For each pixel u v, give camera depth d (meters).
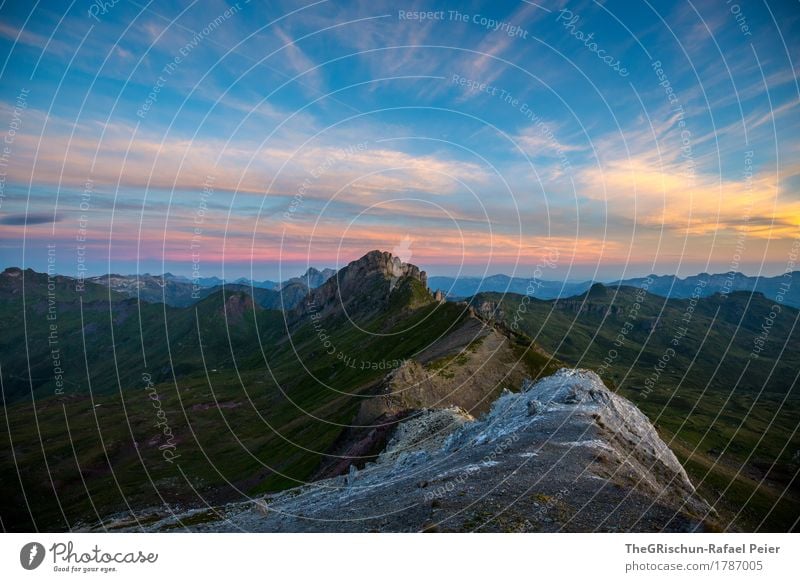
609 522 19.00
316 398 162.00
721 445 151.00
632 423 40.34
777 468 109.88
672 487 29.06
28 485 124.44
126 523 78.44
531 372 113.25
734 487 82.94
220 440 151.50
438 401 99.25
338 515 26.05
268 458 111.88
